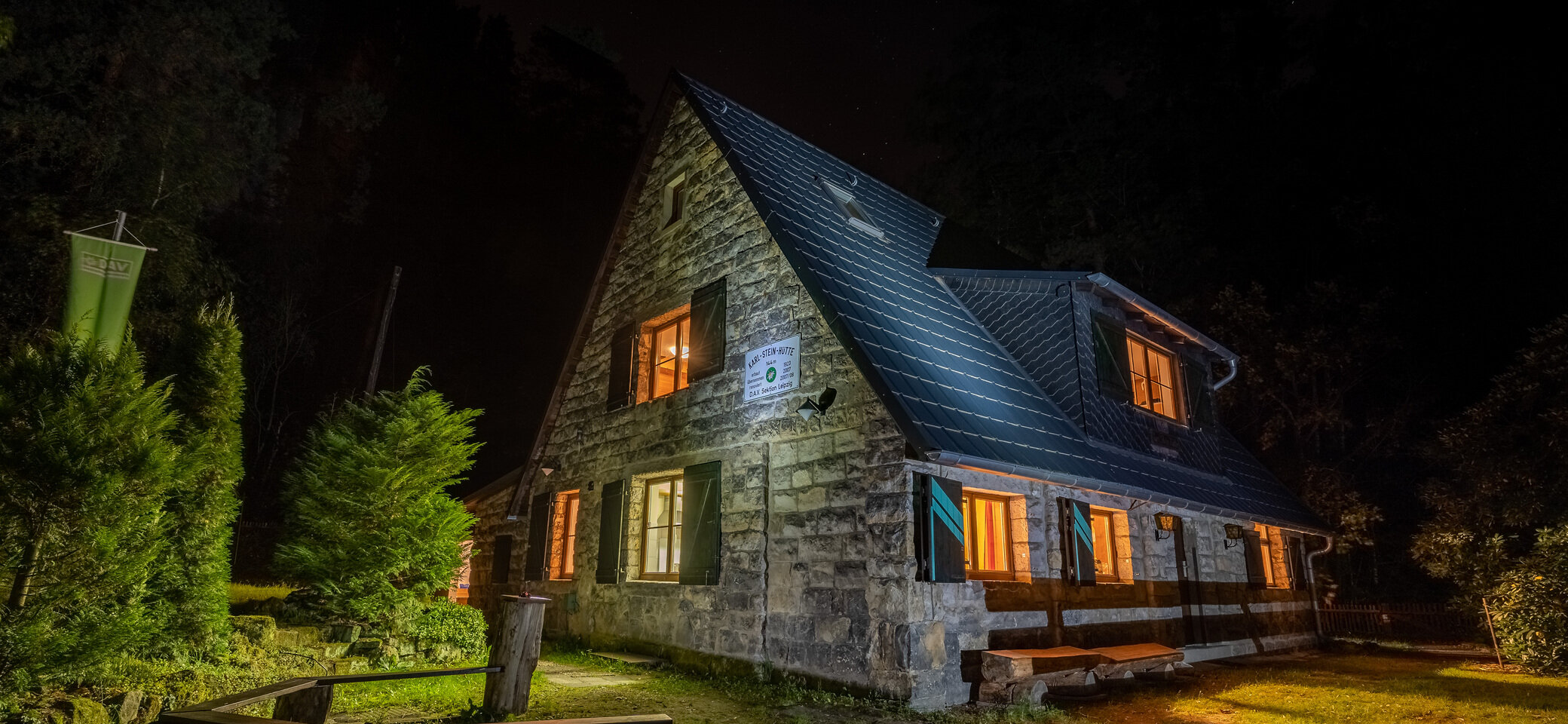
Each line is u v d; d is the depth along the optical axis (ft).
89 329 25.66
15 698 17.51
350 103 91.04
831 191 42.04
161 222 56.70
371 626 30.45
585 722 13.01
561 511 46.65
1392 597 65.98
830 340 30.58
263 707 21.34
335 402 89.35
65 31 55.62
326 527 30.60
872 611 26.96
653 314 41.81
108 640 19.30
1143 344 41.42
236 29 64.39
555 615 43.83
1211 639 39.14
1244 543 44.29
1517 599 37.70
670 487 38.58
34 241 53.06
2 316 52.42
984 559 29.99
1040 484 31.73
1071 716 26.09
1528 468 44.24
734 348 35.37
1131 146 88.58
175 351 26.63
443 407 33.99
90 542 19.12
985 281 39.27
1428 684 32.07
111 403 20.10
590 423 45.42
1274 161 81.10
